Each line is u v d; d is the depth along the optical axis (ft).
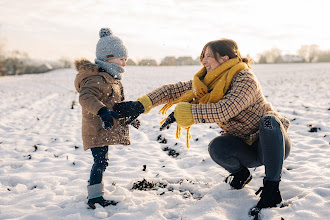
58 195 8.84
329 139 14.29
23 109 31.50
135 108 7.64
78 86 7.81
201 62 8.19
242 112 7.55
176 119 7.15
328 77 77.25
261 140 7.11
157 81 69.21
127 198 8.11
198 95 7.60
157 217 7.07
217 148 7.82
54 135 18.79
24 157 13.69
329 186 7.89
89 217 7.23
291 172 9.50
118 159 12.97
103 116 6.98
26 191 9.52
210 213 7.06
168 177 10.00
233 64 7.47
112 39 8.34
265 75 103.35
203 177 9.93
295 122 18.60
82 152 14.58
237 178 8.33
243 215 7.04
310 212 6.59
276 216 6.65
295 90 44.06
